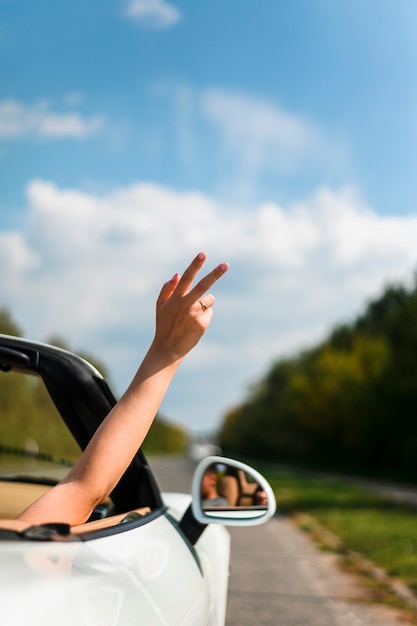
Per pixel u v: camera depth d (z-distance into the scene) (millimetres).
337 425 71375
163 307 1853
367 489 33469
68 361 2410
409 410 47406
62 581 1377
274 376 123688
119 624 1420
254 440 130625
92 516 2588
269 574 9055
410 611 7145
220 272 1823
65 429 2951
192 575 2156
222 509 2574
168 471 46688
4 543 1422
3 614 1202
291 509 20797
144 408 1810
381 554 10969
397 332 49438
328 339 86375
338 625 6445
